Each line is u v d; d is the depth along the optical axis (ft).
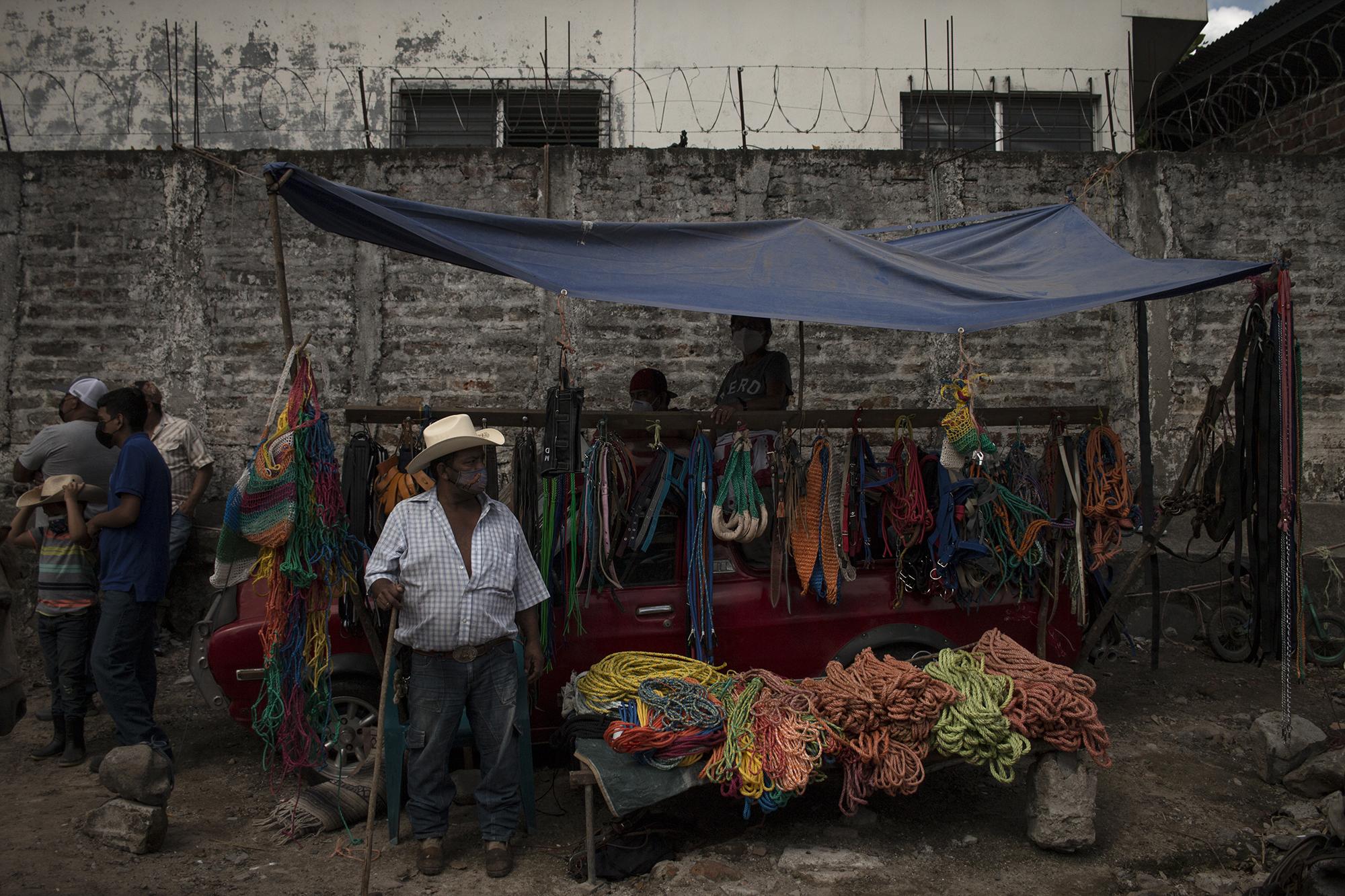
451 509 13.11
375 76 30.58
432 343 23.71
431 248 15.99
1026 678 13.52
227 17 30.37
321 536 13.61
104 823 13.12
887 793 14.08
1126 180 24.21
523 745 13.52
